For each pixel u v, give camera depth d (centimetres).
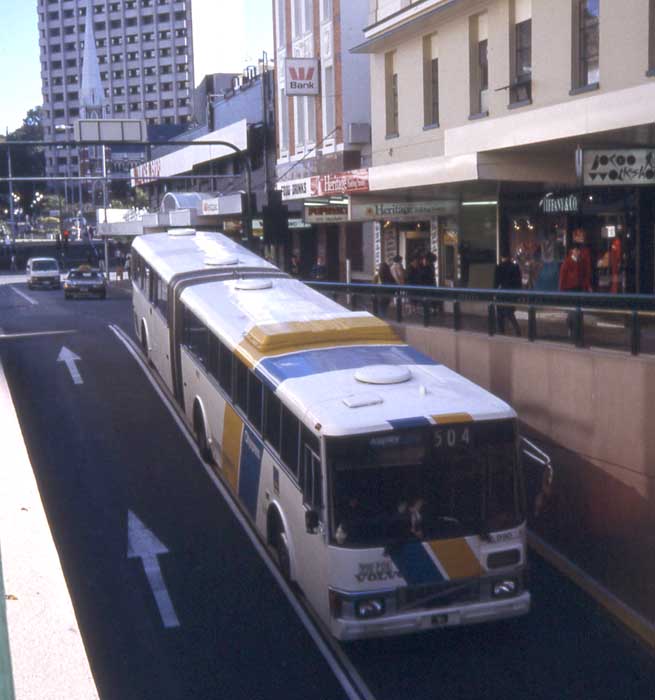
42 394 2088
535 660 980
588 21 1966
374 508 927
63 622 438
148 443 1711
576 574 1218
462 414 952
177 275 1862
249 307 1486
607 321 1258
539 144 1862
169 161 6306
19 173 11750
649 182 1633
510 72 2219
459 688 920
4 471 690
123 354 2548
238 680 923
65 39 15675
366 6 3303
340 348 1203
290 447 1052
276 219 2841
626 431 1206
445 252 2792
